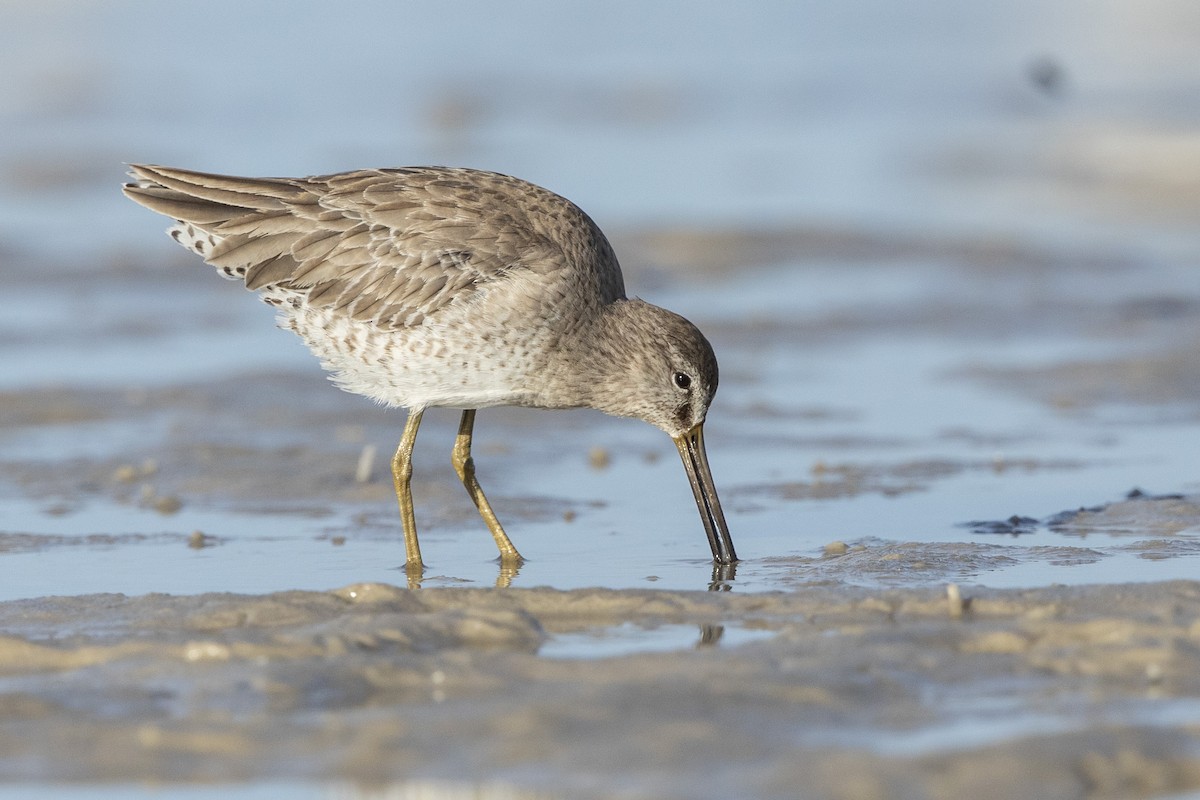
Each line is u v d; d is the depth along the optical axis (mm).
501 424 17984
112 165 37000
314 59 55688
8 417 18047
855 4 69375
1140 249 28484
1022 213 32562
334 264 12836
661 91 51156
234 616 10734
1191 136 39562
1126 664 9383
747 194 34500
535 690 8992
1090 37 59750
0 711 8742
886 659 9383
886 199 34281
